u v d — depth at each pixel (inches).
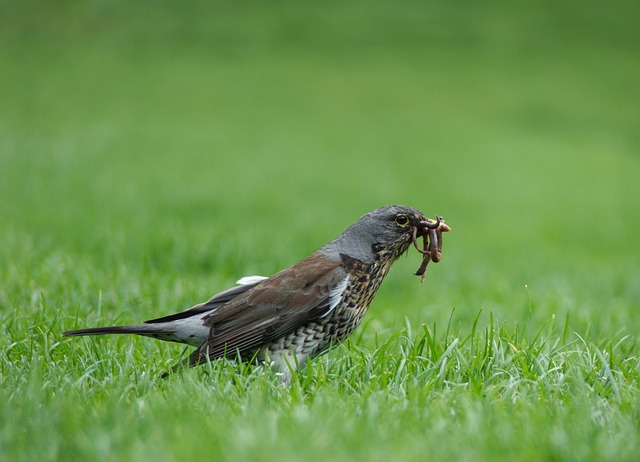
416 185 1050.1
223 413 211.8
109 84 1628.9
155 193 822.5
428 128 1472.7
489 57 1984.5
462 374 254.5
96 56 1831.9
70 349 279.7
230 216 741.9
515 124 1560.0
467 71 1886.1
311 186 978.1
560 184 1129.4
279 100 1608.0
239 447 181.5
